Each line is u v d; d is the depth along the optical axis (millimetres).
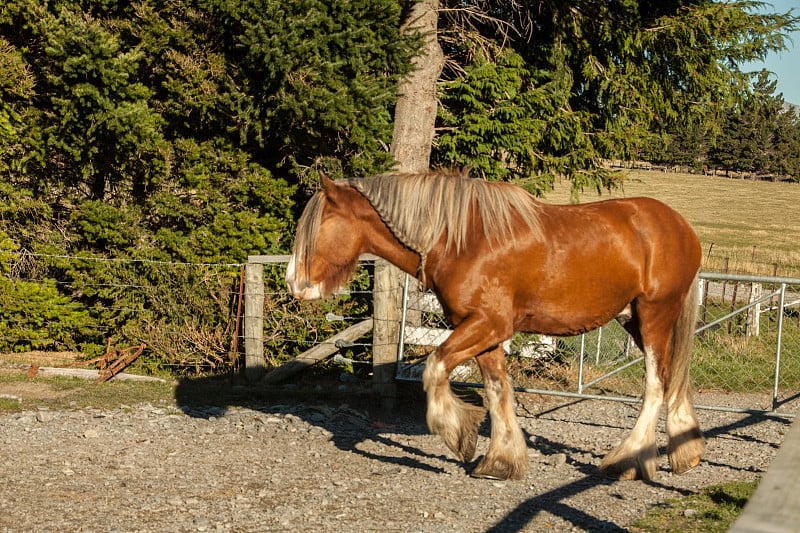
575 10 13398
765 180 84625
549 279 5371
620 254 5508
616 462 5742
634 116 14539
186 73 9727
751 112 15633
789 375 11211
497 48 13164
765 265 27109
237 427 7344
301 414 8000
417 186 5359
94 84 9086
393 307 8312
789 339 13656
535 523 4742
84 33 8820
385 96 9992
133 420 7465
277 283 9883
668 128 15672
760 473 6016
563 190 50438
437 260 5352
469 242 5277
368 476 5809
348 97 9672
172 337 9719
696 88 14516
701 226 47375
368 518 4809
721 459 6492
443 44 13906
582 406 8836
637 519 4793
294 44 9164
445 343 5320
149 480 5566
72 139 9617
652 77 14586
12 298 9875
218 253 10016
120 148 9586
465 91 12500
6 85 9445
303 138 10406
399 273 8422
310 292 5480
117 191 10719
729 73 14609
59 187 10648
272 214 10500
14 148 9891
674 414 5852
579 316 5535
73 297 10656
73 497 5133
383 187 5402
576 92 14930
